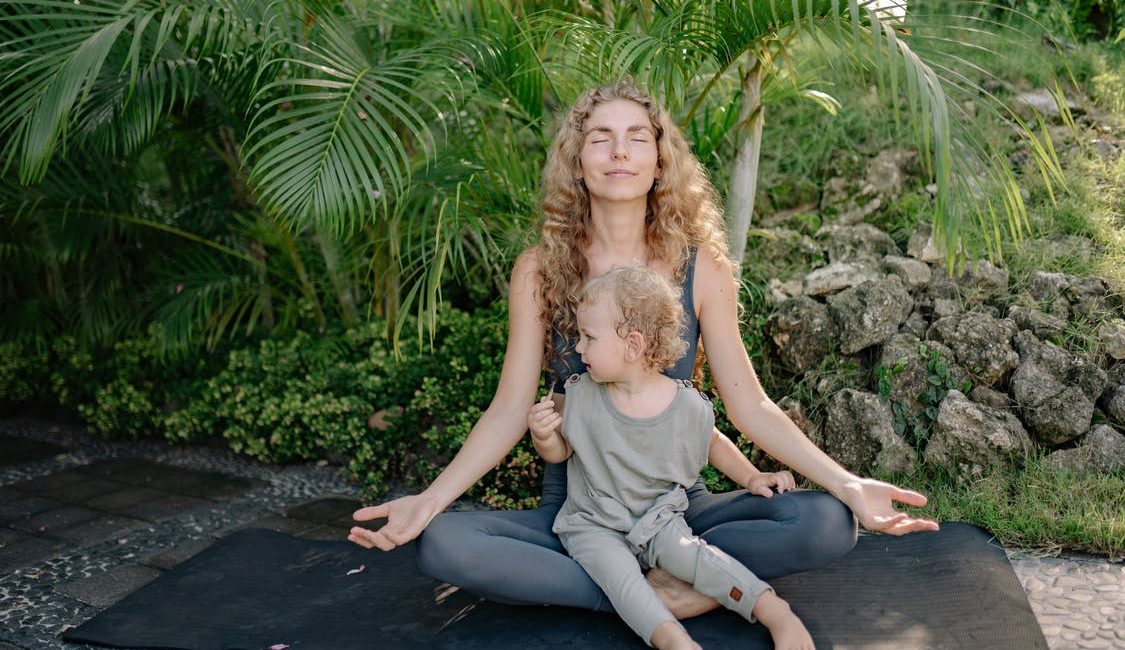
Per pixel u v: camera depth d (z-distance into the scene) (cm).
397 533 196
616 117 215
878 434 288
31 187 375
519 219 300
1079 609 212
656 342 197
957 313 306
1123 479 264
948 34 423
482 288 389
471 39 280
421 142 252
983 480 273
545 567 200
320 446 371
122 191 402
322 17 287
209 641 215
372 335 374
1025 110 381
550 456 211
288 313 402
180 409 407
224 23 268
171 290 406
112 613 234
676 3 282
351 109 250
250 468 375
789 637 188
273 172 240
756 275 342
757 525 199
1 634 229
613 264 224
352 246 385
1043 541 247
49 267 454
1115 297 301
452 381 334
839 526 197
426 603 231
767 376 316
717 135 314
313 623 223
